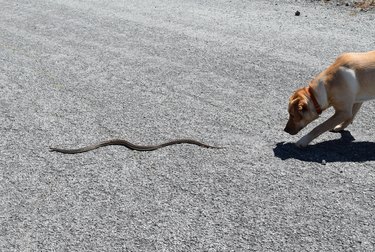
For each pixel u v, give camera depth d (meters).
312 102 3.25
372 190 2.79
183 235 2.50
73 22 6.72
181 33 5.95
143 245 2.45
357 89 3.20
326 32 5.62
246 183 2.91
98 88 4.48
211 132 3.58
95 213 2.71
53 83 4.65
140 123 3.77
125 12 7.06
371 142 3.31
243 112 3.86
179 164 3.16
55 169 3.18
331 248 2.35
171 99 4.17
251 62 4.89
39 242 2.51
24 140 3.58
